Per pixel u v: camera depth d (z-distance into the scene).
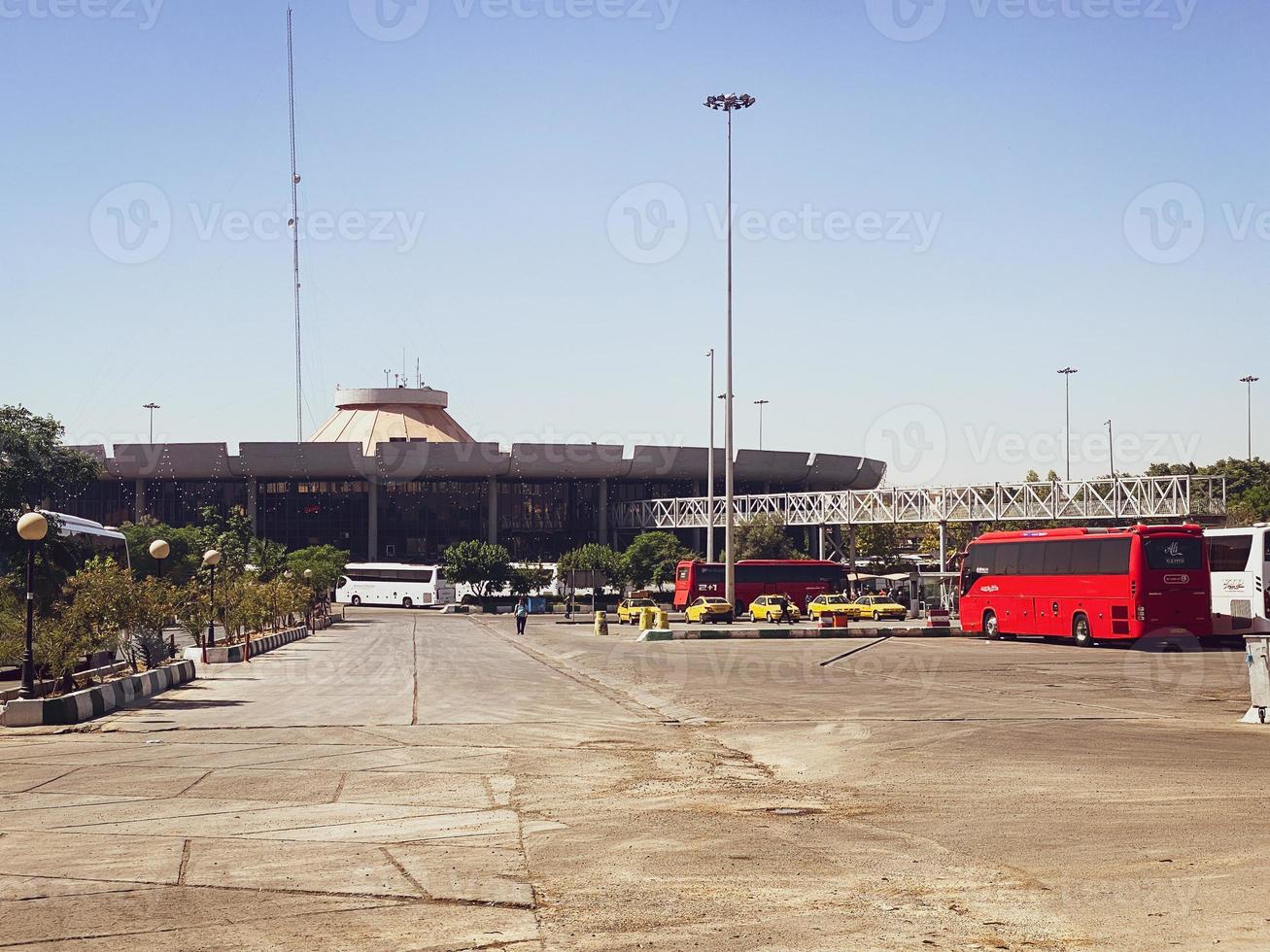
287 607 50.44
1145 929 7.24
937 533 136.88
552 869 8.84
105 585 25.08
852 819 10.73
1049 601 40.66
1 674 30.95
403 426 133.25
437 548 121.12
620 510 122.75
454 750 15.35
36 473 34.53
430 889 8.27
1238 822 10.41
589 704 21.53
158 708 21.31
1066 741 15.98
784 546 101.50
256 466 112.69
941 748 15.39
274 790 12.32
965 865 8.92
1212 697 22.33
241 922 7.48
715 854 9.34
